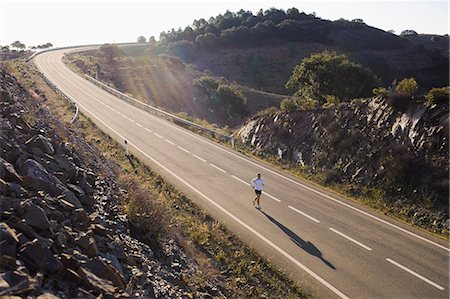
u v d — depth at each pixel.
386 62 90.38
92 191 10.54
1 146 8.62
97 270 6.36
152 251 9.53
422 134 17.47
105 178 13.01
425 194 16.00
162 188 17.11
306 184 19.64
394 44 105.81
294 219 15.15
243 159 23.59
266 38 113.56
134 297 6.43
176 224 12.74
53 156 10.28
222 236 13.27
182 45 112.81
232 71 97.06
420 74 82.75
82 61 80.06
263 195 17.66
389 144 18.59
